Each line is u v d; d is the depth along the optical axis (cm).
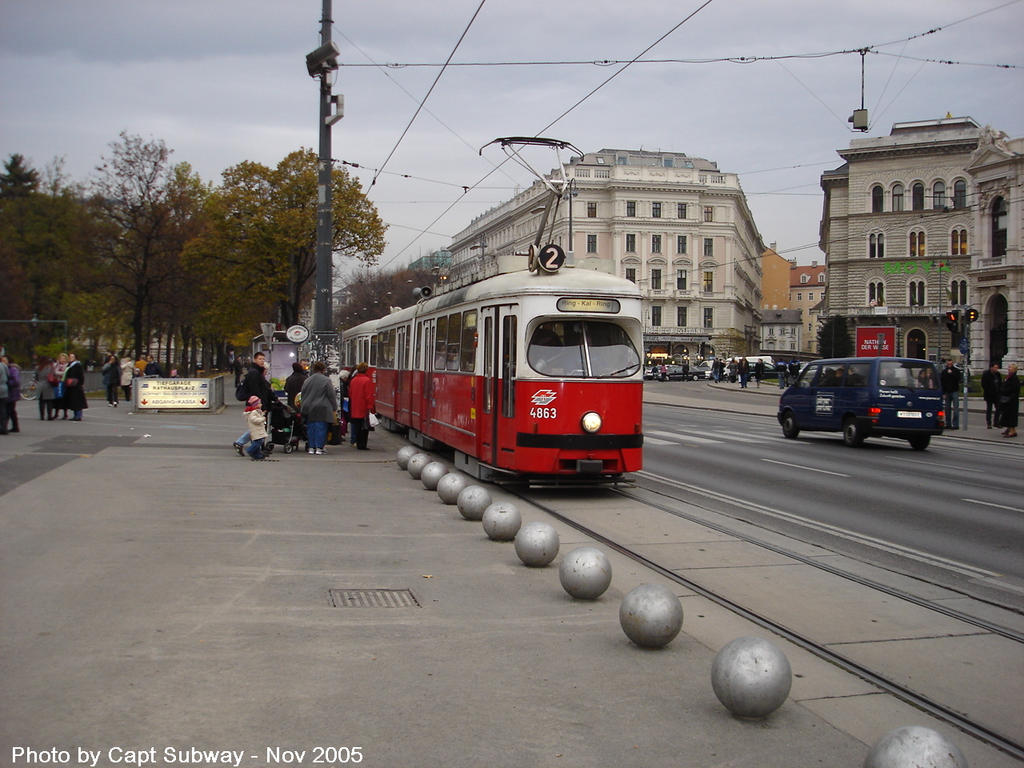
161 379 2895
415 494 1280
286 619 640
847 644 630
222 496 1191
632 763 420
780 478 1557
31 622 617
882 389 2081
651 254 9381
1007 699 530
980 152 5897
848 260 8038
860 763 426
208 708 473
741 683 469
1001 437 2545
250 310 4462
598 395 1277
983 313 5928
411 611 674
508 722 464
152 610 652
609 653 584
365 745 431
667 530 1053
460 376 1539
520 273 1349
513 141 1886
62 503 1095
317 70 2039
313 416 1747
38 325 6181
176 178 4825
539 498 1302
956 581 833
